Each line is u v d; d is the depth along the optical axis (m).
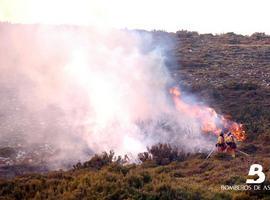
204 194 19.36
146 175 21.25
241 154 30.28
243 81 52.16
